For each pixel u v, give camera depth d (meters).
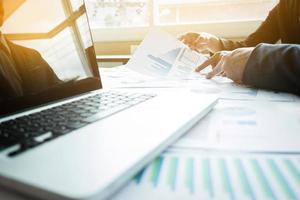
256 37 1.32
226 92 0.62
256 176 0.23
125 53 1.72
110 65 1.58
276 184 0.22
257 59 0.62
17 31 0.47
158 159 0.27
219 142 0.31
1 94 0.40
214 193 0.21
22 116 0.38
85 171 0.21
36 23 0.50
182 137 0.33
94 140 0.28
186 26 1.61
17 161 0.23
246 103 0.51
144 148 0.26
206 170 0.25
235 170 0.25
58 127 0.32
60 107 0.43
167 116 0.37
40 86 0.47
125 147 0.26
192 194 0.21
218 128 0.37
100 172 0.21
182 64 0.88
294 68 0.55
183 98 0.49
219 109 0.47
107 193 0.19
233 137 0.33
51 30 0.53
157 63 0.86
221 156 0.28
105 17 1.77
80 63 0.58
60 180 0.20
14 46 0.45
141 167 0.24
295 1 1.17
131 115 0.38
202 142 0.31
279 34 1.34
